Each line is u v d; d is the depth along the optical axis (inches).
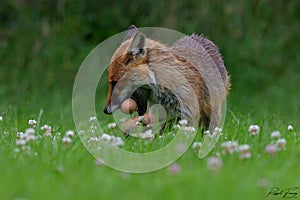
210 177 326.6
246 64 900.0
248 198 300.8
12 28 896.9
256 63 903.1
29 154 375.6
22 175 331.0
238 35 903.1
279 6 936.3
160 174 338.0
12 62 871.7
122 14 916.6
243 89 883.4
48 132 443.2
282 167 355.9
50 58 875.4
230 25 900.6
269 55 909.8
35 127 485.1
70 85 857.5
